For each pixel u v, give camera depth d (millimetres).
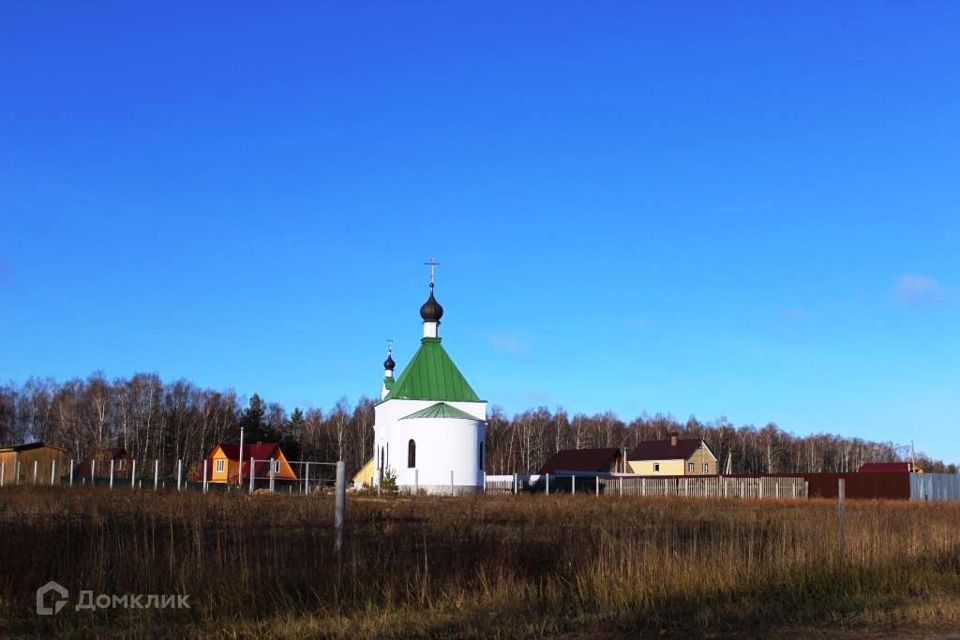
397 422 69688
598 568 16172
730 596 16062
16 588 13297
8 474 67500
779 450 148875
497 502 44375
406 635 12617
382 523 26266
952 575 18734
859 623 14266
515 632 13000
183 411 110812
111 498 32500
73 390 105188
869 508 31984
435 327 75312
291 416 131000
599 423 143125
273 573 14219
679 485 75062
